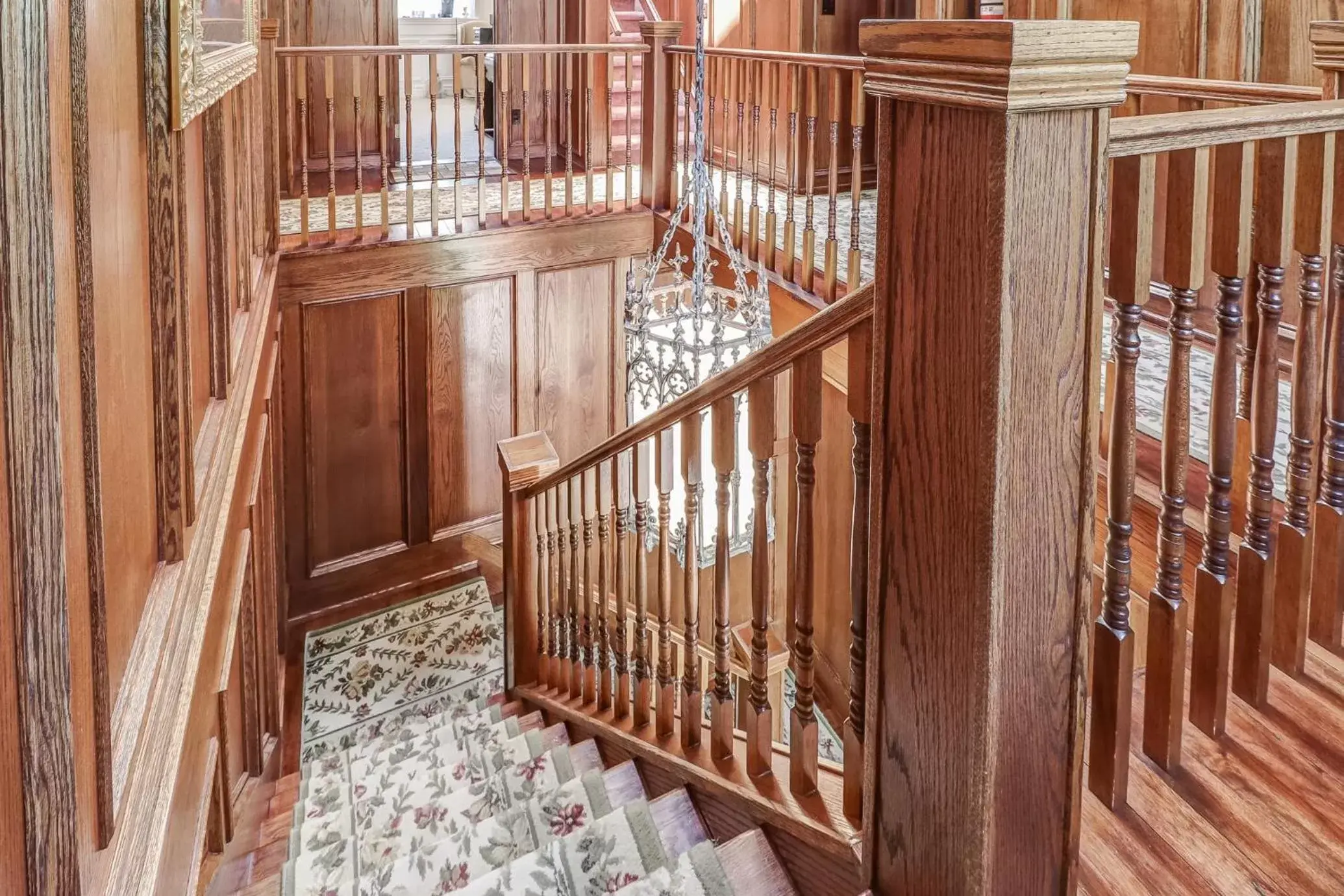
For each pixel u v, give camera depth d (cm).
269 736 358
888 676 121
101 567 101
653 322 262
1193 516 205
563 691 316
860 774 149
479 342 512
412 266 480
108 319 119
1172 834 131
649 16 680
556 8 673
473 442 527
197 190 207
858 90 358
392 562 520
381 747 317
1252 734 149
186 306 171
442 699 443
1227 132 120
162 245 151
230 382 244
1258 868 126
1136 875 125
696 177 255
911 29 100
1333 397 161
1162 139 112
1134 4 388
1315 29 198
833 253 386
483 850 204
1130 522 128
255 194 366
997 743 106
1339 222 151
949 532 106
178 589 151
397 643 483
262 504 332
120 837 106
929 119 102
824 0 557
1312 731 149
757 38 595
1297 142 141
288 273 451
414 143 790
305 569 494
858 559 138
